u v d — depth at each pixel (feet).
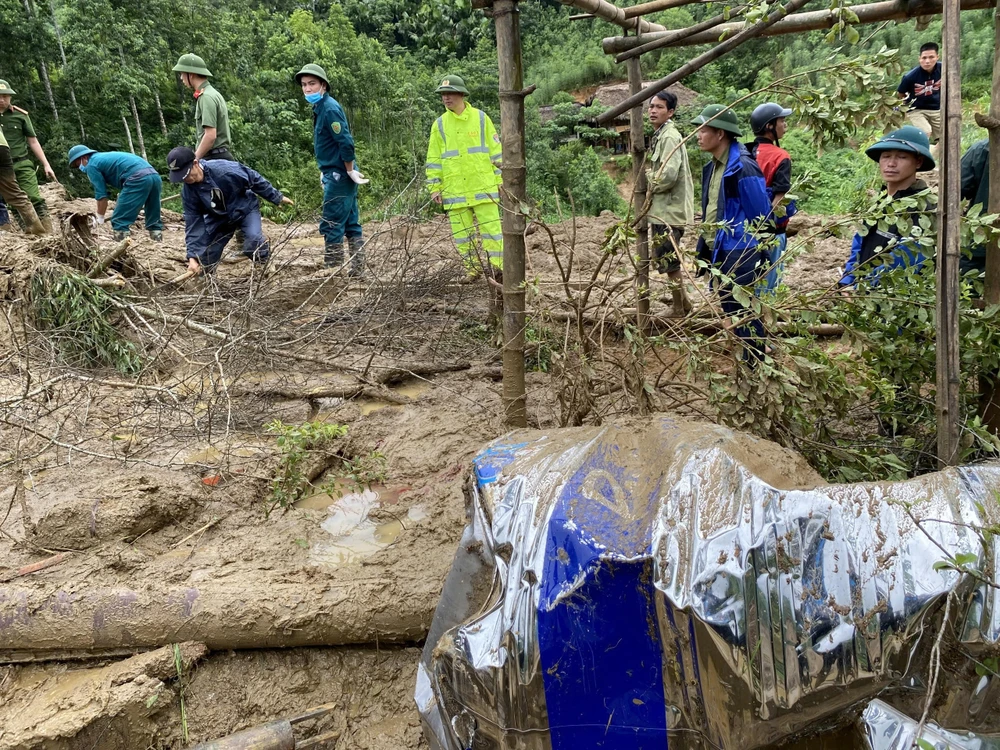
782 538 4.98
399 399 14.74
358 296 19.24
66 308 15.85
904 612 4.62
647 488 5.79
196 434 12.86
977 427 7.48
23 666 8.36
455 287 20.44
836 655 4.69
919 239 7.97
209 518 10.37
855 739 4.82
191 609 8.20
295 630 8.16
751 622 4.83
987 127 7.82
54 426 13.33
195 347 16.58
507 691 5.40
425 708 6.34
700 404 10.71
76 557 9.29
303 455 10.73
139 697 7.60
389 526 10.15
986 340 8.02
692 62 9.43
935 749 4.40
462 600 6.50
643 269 10.20
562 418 10.28
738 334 10.93
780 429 8.59
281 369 16.20
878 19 9.98
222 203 20.07
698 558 5.07
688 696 5.10
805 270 22.47
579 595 5.26
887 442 9.35
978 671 4.49
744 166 12.47
